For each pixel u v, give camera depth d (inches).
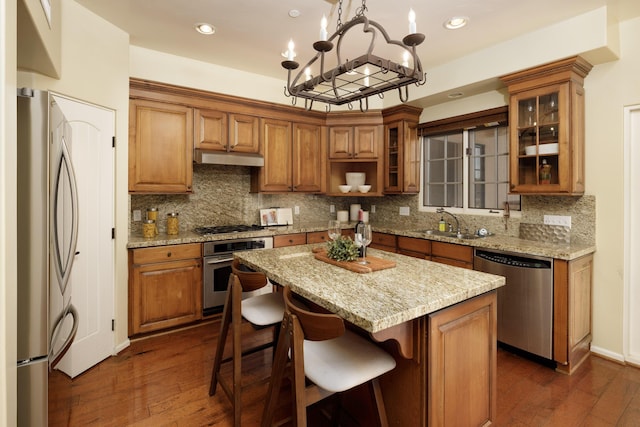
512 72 114.3
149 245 117.2
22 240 52.1
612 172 105.7
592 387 91.4
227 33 113.2
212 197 157.2
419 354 56.6
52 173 55.7
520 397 86.8
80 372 96.2
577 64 102.5
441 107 156.7
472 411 63.9
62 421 73.7
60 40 87.0
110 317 107.3
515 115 116.4
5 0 39.4
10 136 41.7
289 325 55.0
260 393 88.5
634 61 101.3
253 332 127.3
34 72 82.5
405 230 155.9
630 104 102.0
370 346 62.3
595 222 109.3
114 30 106.7
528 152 114.5
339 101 85.0
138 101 121.6
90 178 99.0
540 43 108.4
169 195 145.5
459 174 154.6
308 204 188.9
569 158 104.7
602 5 95.3
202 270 129.4
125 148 111.4
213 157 136.9
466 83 129.0
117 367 100.7
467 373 62.5
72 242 67.6
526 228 125.8
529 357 107.6
